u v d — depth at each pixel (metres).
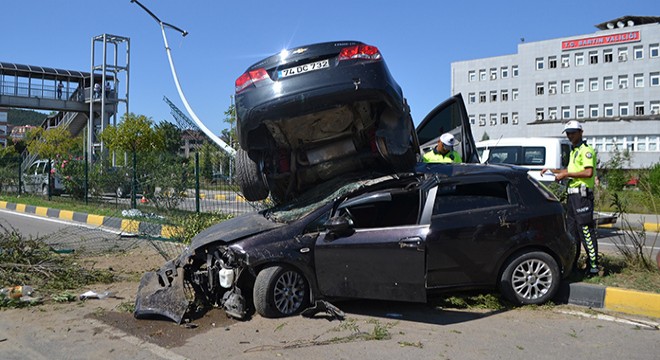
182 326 5.27
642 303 5.53
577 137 6.53
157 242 10.17
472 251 5.45
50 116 44.50
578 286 5.91
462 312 5.64
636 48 56.31
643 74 55.97
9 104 34.06
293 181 7.04
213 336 4.99
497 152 12.74
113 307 6.02
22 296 6.37
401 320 5.41
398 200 5.95
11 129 118.50
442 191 5.57
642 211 14.19
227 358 4.46
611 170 19.02
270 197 8.55
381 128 6.34
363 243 5.38
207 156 12.54
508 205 5.67
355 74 5.74
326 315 5.50
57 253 8.84
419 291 5.18
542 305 5.72
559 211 5.79
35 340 4.99
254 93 5.93
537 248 5.73
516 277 5.65
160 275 5.90
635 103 56.44
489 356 4.43
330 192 6.10
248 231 5.63
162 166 13.56
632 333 5.00
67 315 5.73
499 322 5.30
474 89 66.38
